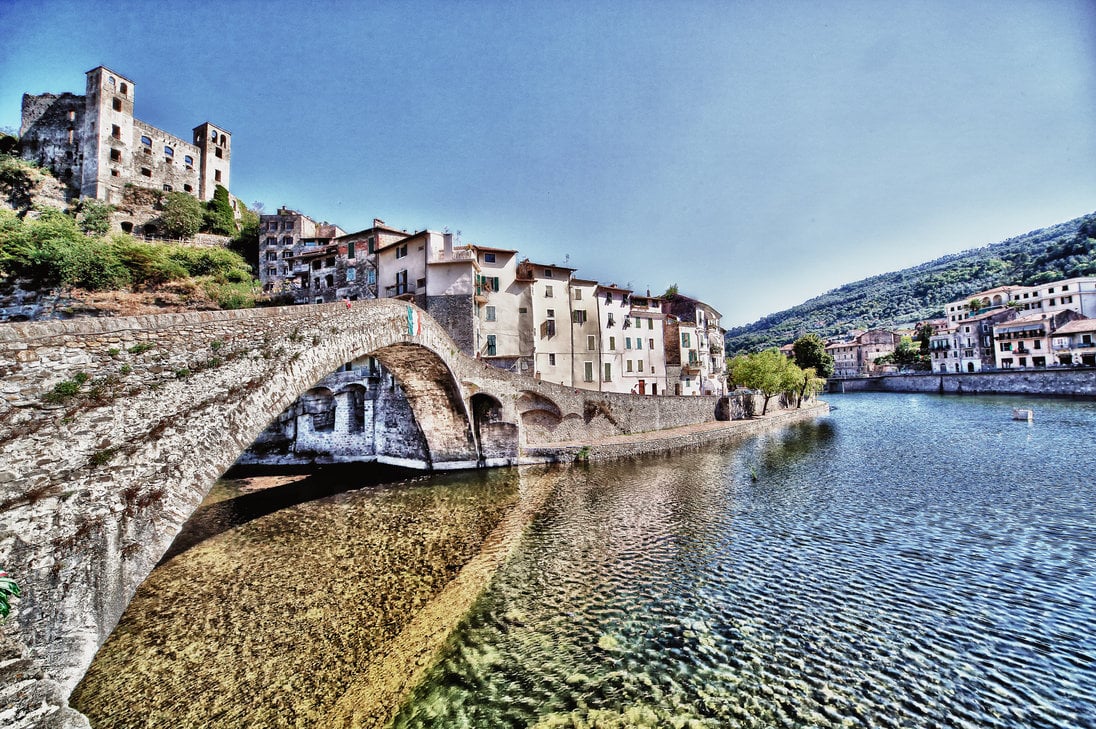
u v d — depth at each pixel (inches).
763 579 583.5
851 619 489.4
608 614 506.0
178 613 512.7
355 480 1147.3
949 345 4306.1
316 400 1366.9
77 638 327.6
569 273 2043.6
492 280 1849.2
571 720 356.2
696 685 392.5
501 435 1274.6
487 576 599.5
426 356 974.4
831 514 836.0
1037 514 810.2
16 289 1480.1
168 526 398.6
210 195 2957.7
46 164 2383.1
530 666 419.5
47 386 346.6
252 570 625.3
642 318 2283.5
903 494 954.7
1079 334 3115.2
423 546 709.3
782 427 2076.8
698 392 2536.9
